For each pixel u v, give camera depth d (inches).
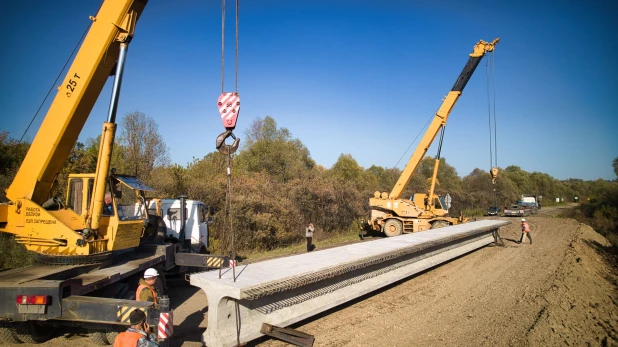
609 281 508.7
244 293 193.0
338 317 286.7
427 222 825.5
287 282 220.2
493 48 738.2
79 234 252.2
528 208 1926.7
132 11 255.1
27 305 191.6
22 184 262.1
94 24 254.4
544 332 268.2
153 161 869.8
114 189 290.8
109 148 256.7
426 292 363.9
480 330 267.1
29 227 255.6
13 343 230.7
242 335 207.9
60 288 196.4
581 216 1662.2
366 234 974.4
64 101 257.3
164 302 185.9
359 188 1433.3
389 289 373.4
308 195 937.5
